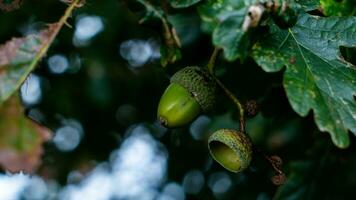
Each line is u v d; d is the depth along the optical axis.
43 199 0.76
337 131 0.26
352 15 0.31
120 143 0.62
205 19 0.25
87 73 0.52
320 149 0.42
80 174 0.62
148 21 0.31
